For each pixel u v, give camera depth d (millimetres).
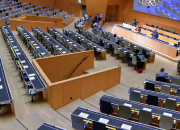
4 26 19359
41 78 8484
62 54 11805
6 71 10898
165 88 8969
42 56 11609
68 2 32094
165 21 22828
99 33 20703
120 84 11266
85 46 15844
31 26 20219
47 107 7750
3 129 6535
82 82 8656
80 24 23875
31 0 35125
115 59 14969
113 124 5660
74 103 8375
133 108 6828
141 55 13891
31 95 7984
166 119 6105
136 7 26062
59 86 7754
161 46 16609
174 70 13711
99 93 9586
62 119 7137
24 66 9719
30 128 6602
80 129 6293
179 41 17656
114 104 7191
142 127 5461
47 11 31062
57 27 23750
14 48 12664
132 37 20109
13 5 32125
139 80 11945
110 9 29781
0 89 7543
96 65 13781
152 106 7102
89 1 27875
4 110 7492
